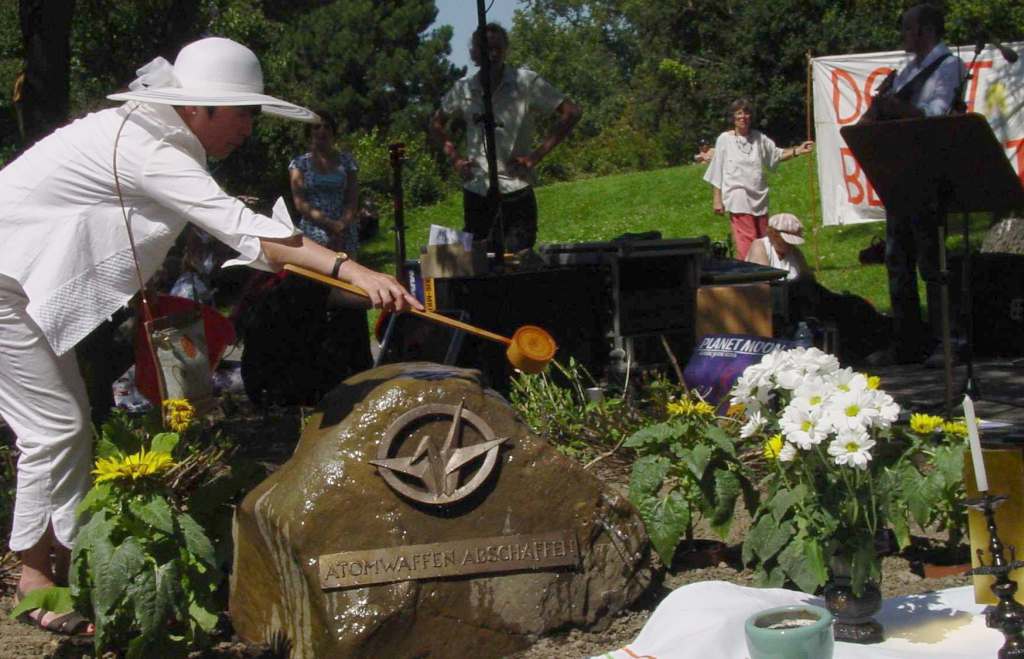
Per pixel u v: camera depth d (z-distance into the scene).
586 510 3.69
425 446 3.54
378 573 3.44
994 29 16.12
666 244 7.11
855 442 3.29
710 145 35.19
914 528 4.50
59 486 3.70
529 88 8.08
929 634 3.45
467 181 8.13
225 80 3.62
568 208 21.47
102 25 11.09
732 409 4.44
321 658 3.39
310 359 7.46
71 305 3.48
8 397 3.66
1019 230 10.57
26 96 6.09
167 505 3.41
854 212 11.54
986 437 4.86
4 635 3.78
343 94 36.38
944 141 5.18
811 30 30.00
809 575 3.67
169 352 3.75
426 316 3.49
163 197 3.48
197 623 3.48
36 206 3.51
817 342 7.47
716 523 3.99
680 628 3.47
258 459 6.03
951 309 8.34
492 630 3.54
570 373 5.93
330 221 8.55
